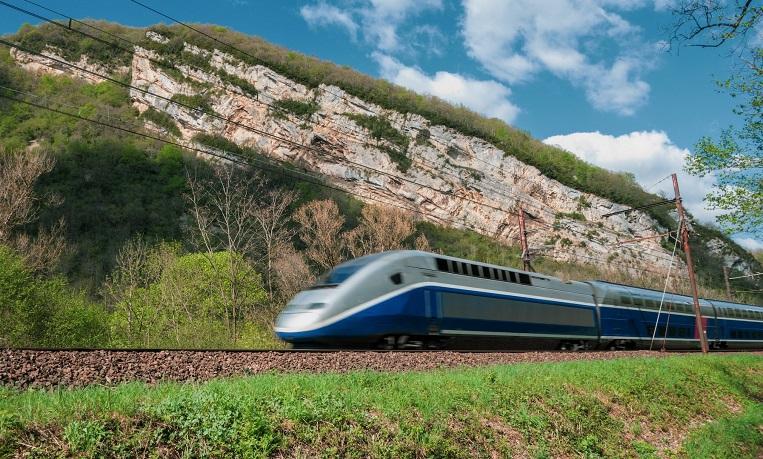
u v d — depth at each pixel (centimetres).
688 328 3538
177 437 607
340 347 1756
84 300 3008
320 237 5041
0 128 8731
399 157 10512
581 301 2719
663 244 10956
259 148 10138
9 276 2370
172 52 11012
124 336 2978
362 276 1792
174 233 6850
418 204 10238
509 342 2278
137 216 6988
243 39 12056
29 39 11488
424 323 1897
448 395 1032
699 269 10256
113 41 11788
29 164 4003
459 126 11156
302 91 10775
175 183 7881
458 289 2042
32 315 2427
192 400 684
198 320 3098
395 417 843
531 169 11356
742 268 10712
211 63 10850
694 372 2102
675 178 3406
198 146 9506
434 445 807
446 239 9506
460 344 2077
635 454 1176
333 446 701
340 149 10469
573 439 1096
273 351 1375
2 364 939
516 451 948
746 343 4244
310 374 1116
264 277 4441
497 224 10519
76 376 985
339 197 8688
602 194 11550
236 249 3847
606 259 10331
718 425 1588
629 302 3039
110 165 7931
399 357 1539
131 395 684
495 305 2183
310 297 1761
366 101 10912
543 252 10200
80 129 9125
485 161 11044
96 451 539
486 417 1011
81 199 7112
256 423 664
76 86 10938
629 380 1619
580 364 1722
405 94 11919
